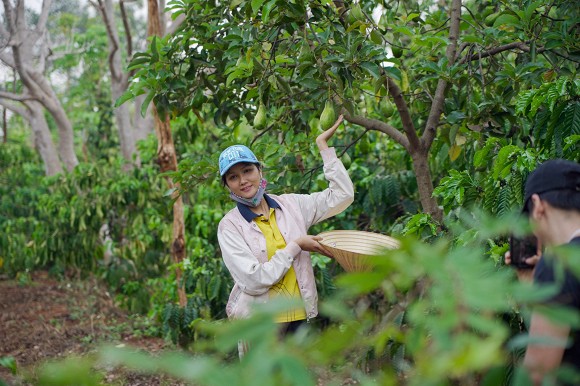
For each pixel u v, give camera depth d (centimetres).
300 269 294
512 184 253
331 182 309
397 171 508
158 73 384
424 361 90
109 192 772
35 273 974
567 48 334
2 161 1145
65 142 1116
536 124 283
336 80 320
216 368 85
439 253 91
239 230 295
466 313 89
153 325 666
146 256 767
